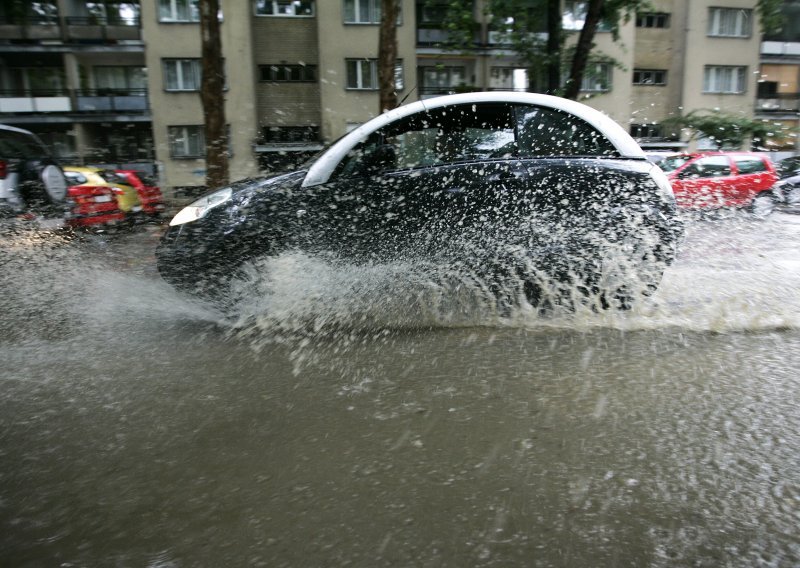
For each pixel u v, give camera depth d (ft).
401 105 15.03
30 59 98.99
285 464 7.57
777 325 12.92
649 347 11.80
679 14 108.99
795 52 113.70
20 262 19.44
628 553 5.85
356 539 6.11
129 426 8.66
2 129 23.39
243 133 96.27
